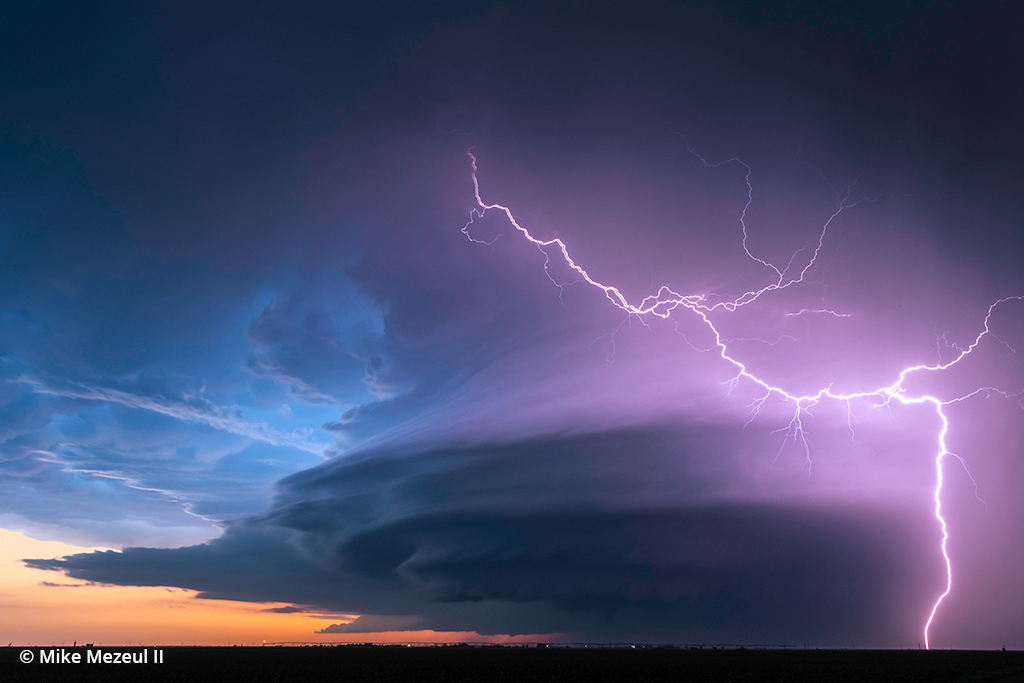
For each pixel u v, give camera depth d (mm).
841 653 85062
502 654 83938
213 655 77062
